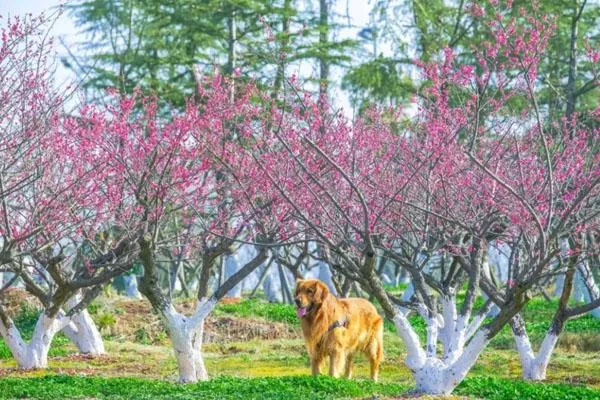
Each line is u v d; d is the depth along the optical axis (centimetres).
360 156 1767
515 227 1691
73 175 1659
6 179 1466
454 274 1897
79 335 2416
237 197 1730
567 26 3228
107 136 1747
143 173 1572
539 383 1703
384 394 1468
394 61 3369
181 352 1703
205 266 1744
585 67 3241
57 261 1758
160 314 1703
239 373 2091
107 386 1572
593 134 2120
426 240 1691
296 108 1742
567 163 1777
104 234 1975
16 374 1925
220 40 3812
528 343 1927
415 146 1853
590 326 2739
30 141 1554
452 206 1667
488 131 2034
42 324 2048
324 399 1402
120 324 2905
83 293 2391
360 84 3341
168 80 3675
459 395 1454
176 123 1631
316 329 1598
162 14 3597
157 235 1830
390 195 1645
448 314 1750
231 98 1859
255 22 3500
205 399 1400
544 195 1603
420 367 1455
